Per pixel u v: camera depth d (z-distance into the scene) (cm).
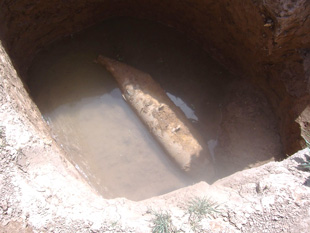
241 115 262
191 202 163
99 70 275
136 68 277
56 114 259
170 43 291
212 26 267
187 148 239
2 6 231
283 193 160
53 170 164
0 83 178
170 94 276
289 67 233
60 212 154
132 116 260
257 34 230
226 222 155
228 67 281
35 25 261
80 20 284
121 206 165
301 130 222
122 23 295
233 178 177
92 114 261
